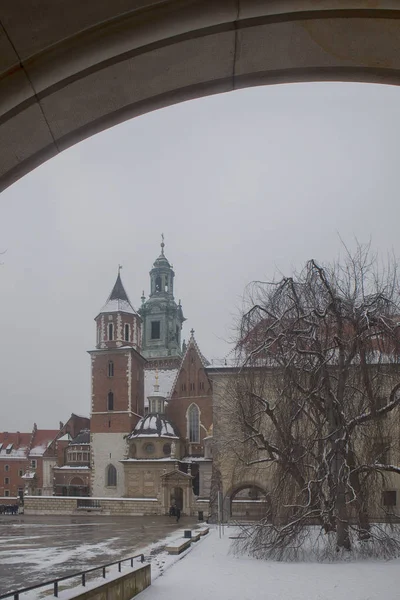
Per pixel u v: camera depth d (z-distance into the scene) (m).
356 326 22.31
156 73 4.11
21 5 3.63
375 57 4.07
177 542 27.03
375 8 3.70
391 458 29.52
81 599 10.57
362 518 21.22
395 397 23.38
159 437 69.69
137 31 3.79
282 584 15.84
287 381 22.36
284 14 3.78
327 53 4.07
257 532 22.42
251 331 24.12
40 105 4.09
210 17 3.77
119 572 13.81
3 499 89.62
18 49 3.77
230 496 42.38
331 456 21.02
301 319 22.56
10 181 4.53
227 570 18.64
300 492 21.36
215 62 4.11
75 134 4.40
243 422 25.34
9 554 25.58
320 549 21.78
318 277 23.31
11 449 108.31
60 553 25.88
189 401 78.56
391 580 16.11
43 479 92.56
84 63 3.90
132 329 80.19
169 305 111.12
